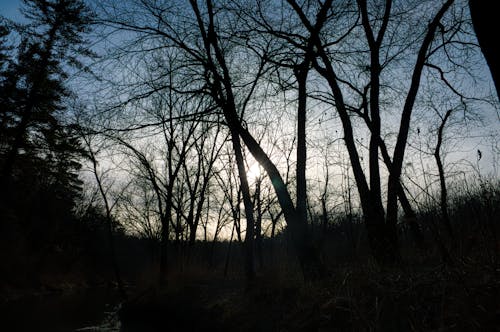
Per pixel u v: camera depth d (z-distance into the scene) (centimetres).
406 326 506
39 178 3697
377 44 1123
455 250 611
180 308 1338
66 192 4450
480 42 304
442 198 608
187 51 1108
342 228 960
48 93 2830
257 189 2312
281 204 999
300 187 1006
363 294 612
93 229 4716
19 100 2883
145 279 2102
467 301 475
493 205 552
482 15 296
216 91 1101
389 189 902
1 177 3156
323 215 1050
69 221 4509
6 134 3053
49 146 3050
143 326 1537
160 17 1070
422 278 572
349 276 687
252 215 1352
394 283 592
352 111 1340
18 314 2061
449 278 534
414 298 534
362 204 954
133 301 1831
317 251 920
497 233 545
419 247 707
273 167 1030
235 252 2770
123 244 5241
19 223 3553
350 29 1152
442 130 1192
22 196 3719
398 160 992
